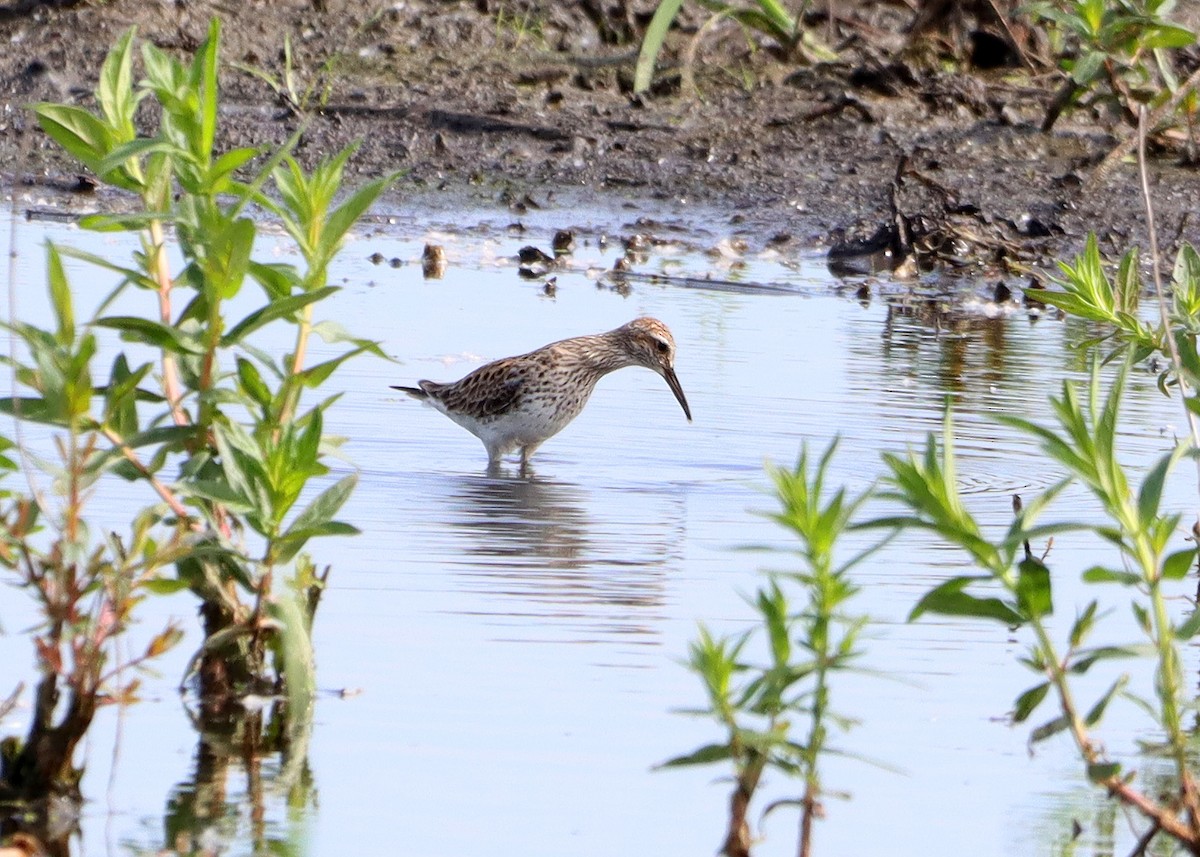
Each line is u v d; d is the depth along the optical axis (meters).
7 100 25.12
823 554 7.18
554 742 8.64
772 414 15.83
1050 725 7.59
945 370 17.42
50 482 12.48
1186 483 13.89
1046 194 23.44
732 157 24.77
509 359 15.13
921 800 8.27
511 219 23.34
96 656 8.13
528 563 11.52
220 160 8.90
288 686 9.02
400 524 12.44
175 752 8.56
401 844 7.62
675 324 18.95
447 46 27.20
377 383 16.56
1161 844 7.86
